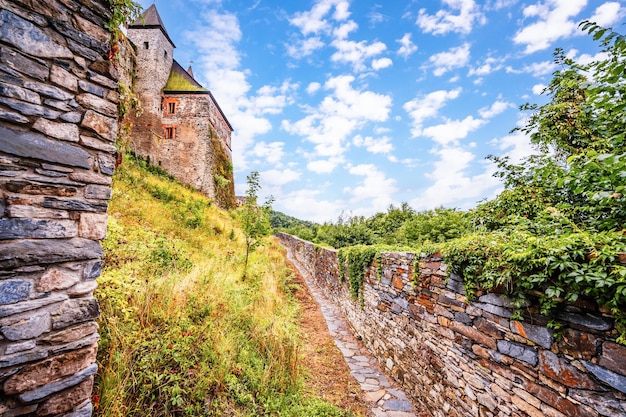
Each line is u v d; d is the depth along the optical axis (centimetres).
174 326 367
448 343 359
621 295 179
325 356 545
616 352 187
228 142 3159
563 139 404
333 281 945
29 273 164
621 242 200
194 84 2683
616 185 231
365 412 383
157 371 289
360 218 1706
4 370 153
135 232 661
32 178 168
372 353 582
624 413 181
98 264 200
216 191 2391
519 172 455
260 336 458
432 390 383
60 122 181
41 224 170
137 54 2352
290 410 339
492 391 286
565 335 219
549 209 321
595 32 245
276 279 916
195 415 275
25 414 162
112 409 230
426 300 412
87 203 194
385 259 560
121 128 287
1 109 157
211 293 509
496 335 285
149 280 443
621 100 253
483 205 505
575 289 205
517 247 258
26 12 168
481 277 290
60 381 175
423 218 1113
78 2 193
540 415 234
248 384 351
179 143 2369
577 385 208
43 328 168
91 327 193
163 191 1351
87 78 197
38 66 172
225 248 999
